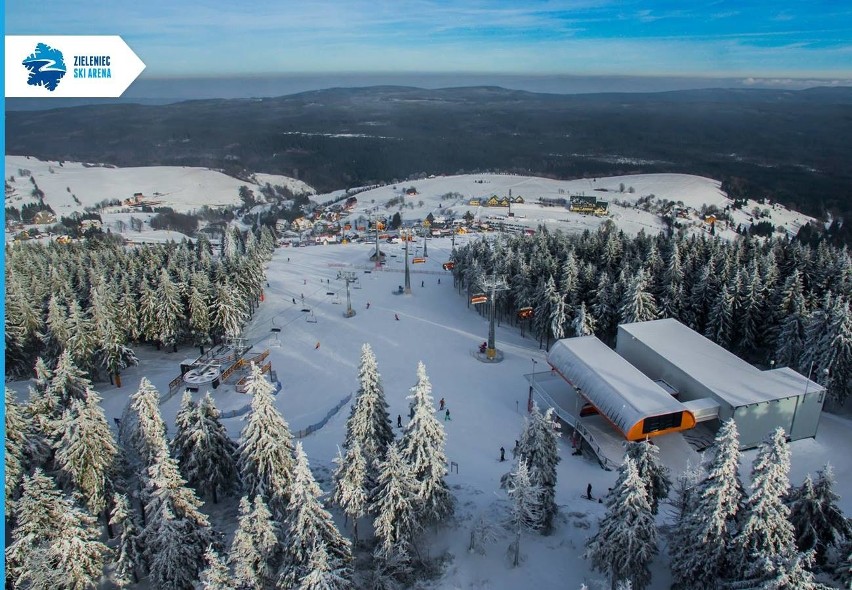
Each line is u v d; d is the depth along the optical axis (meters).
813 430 50.66
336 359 72.06
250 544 29.55
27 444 37.97
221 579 27.77
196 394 59.91
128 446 41.78
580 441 51.25
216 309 73.31
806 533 29.25
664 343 58.28
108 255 94.44
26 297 68.31
